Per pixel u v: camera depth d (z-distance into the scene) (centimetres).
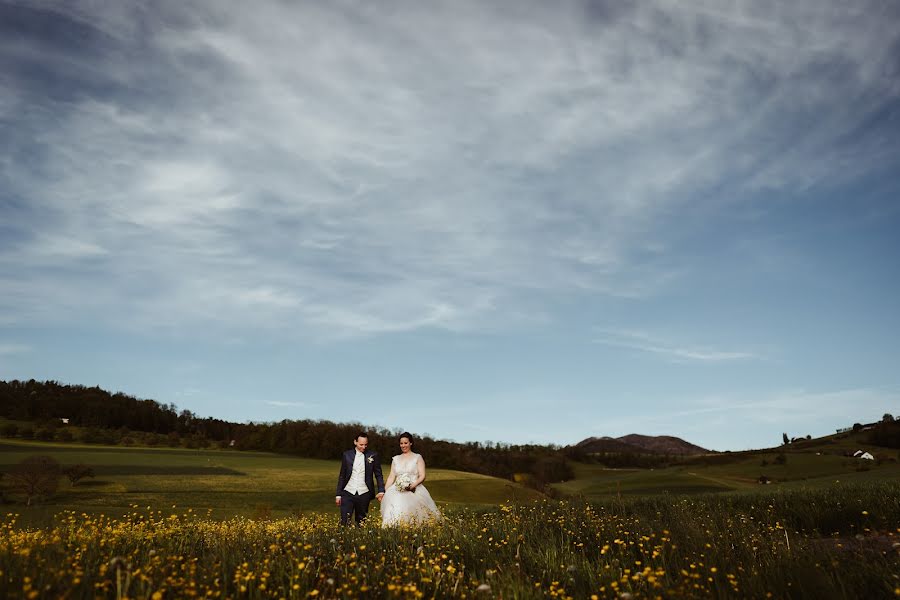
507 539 643
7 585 385
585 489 8181
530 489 6338
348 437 9775
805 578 434
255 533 692
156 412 13062
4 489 4316
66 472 4838
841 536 824
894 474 6138
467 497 5644
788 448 14775
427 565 489
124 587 391
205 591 411
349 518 1026
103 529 648
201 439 12019
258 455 9269
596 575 492
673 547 572
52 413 12375
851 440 14488
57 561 465
